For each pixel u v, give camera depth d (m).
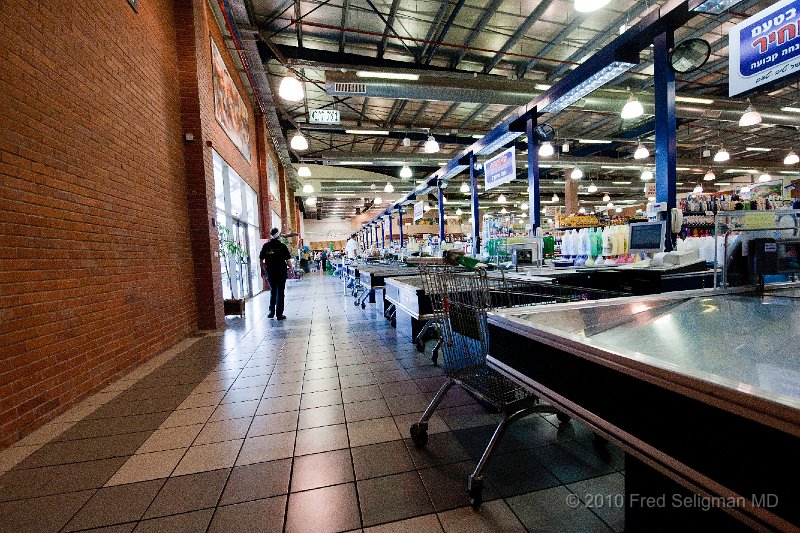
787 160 12.73
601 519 1.50
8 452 2.15
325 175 18.41
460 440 2.14
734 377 0.79
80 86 3.09
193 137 5.33
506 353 1.36
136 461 2.03
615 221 9.98
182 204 5.16
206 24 6.15
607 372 0.91
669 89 3.82
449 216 32.22
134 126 3.95
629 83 9.41
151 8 4.49
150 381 3.32
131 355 3.66
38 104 2.62
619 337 1.09
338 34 7.66
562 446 2.05
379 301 6.62
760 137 14.59
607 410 0.92
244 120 9.52
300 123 11.77
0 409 2.19
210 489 1.78
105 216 3.36
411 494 1.69
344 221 36.44
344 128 11.24
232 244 7.01
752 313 1.35
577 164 14.62
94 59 3.29
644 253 4.40
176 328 4.75
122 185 3.66
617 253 4.53
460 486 1.73
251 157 10.44
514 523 1.49
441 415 2.47
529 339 1.22
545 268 4.34
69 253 2.86
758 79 3.66
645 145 15.61
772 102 9.28
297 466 1.94
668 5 3.51
